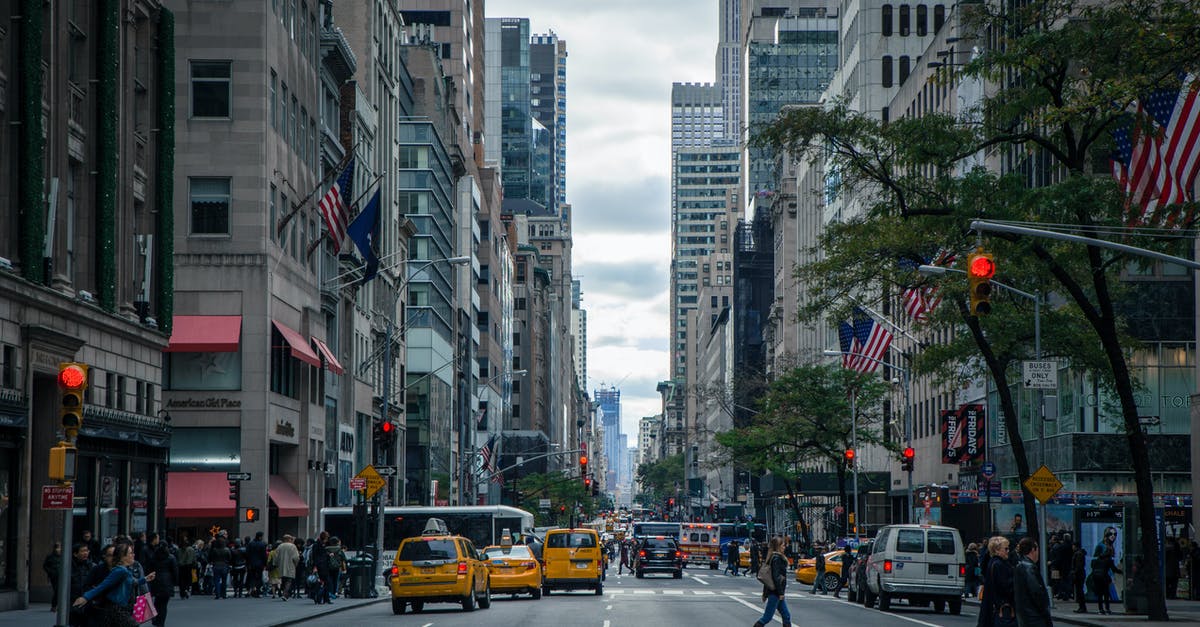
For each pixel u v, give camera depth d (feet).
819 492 389.19
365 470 158.61
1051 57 109.91
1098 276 115.96
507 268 580.71
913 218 130.31
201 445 190.80
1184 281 201.36
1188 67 96.78
